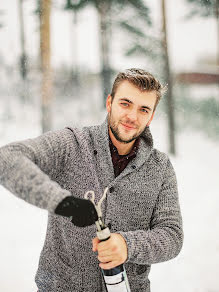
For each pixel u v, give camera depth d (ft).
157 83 3.83
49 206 2.78
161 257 3.56
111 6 46.21
